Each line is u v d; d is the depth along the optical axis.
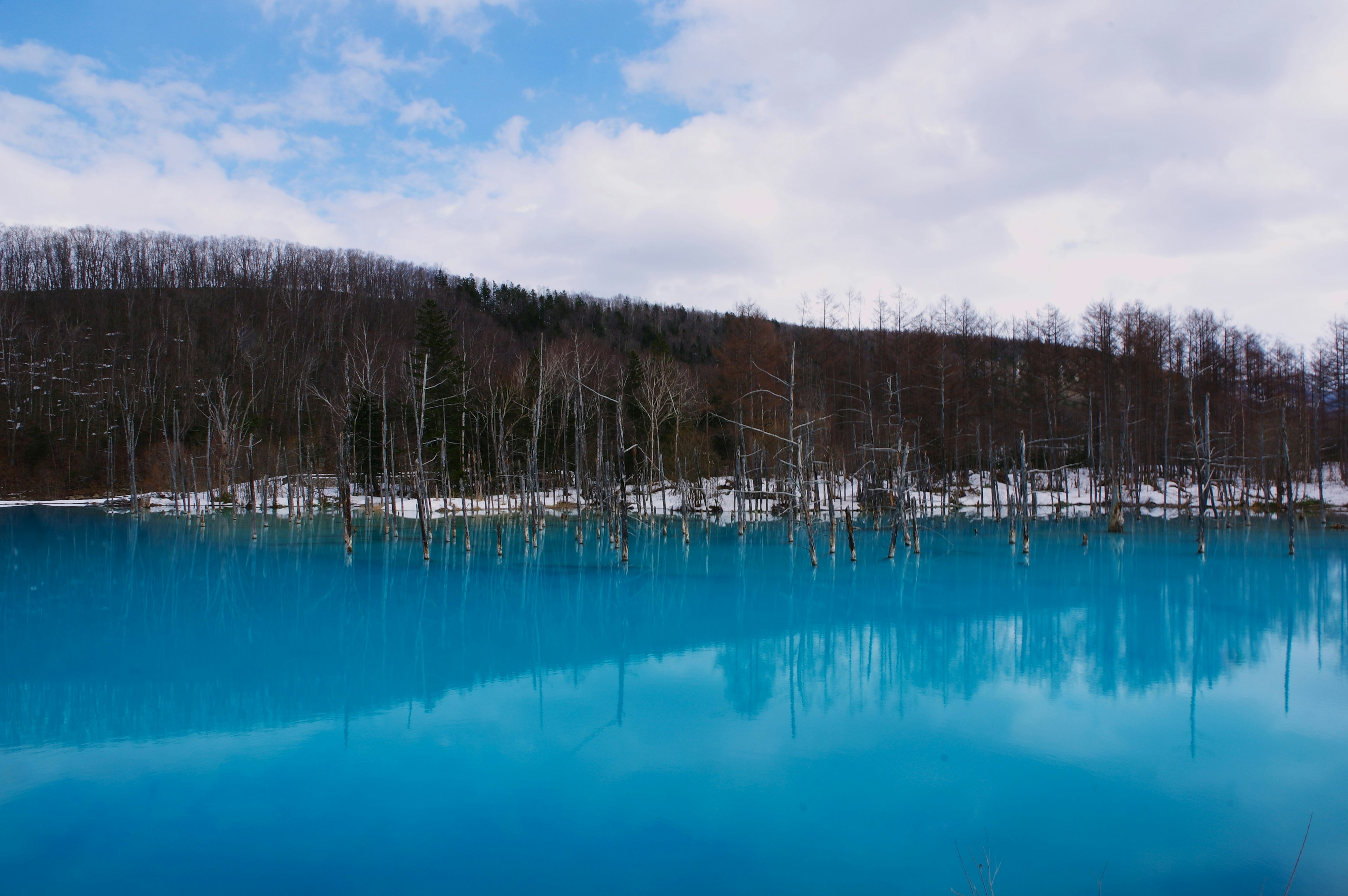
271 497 64.50
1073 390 69.19
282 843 8.91
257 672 15.98
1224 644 18.52
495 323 108.69
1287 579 28.00
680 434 58.03
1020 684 15.23
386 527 39.94
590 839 9.05
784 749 11.84
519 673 16.02
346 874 8.27
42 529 46.06
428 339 60.50
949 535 44.03
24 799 10.01
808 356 64.38
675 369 63.31
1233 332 70.00
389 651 17.80
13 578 28.08
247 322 86.12
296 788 10.39
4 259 97.56
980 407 66.69
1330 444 64.25
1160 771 11.00
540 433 56.56
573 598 24.83
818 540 43.09
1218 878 8.25
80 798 10.04
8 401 74.12
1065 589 26.16
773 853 8.77
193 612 22.31
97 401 73.88
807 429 40.31
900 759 11.42
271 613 22.19
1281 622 20.94
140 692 14.57
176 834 9.12
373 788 10.40
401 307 100.19
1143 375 63.31
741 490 42.88
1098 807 9.91
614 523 40.34
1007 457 64.88
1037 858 8.69
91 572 29.66
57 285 97.75
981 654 17.70
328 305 92.50
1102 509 58.94
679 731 12.62
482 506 60.31
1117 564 31.95
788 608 23.05
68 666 16.33
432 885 8.06
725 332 103.69
